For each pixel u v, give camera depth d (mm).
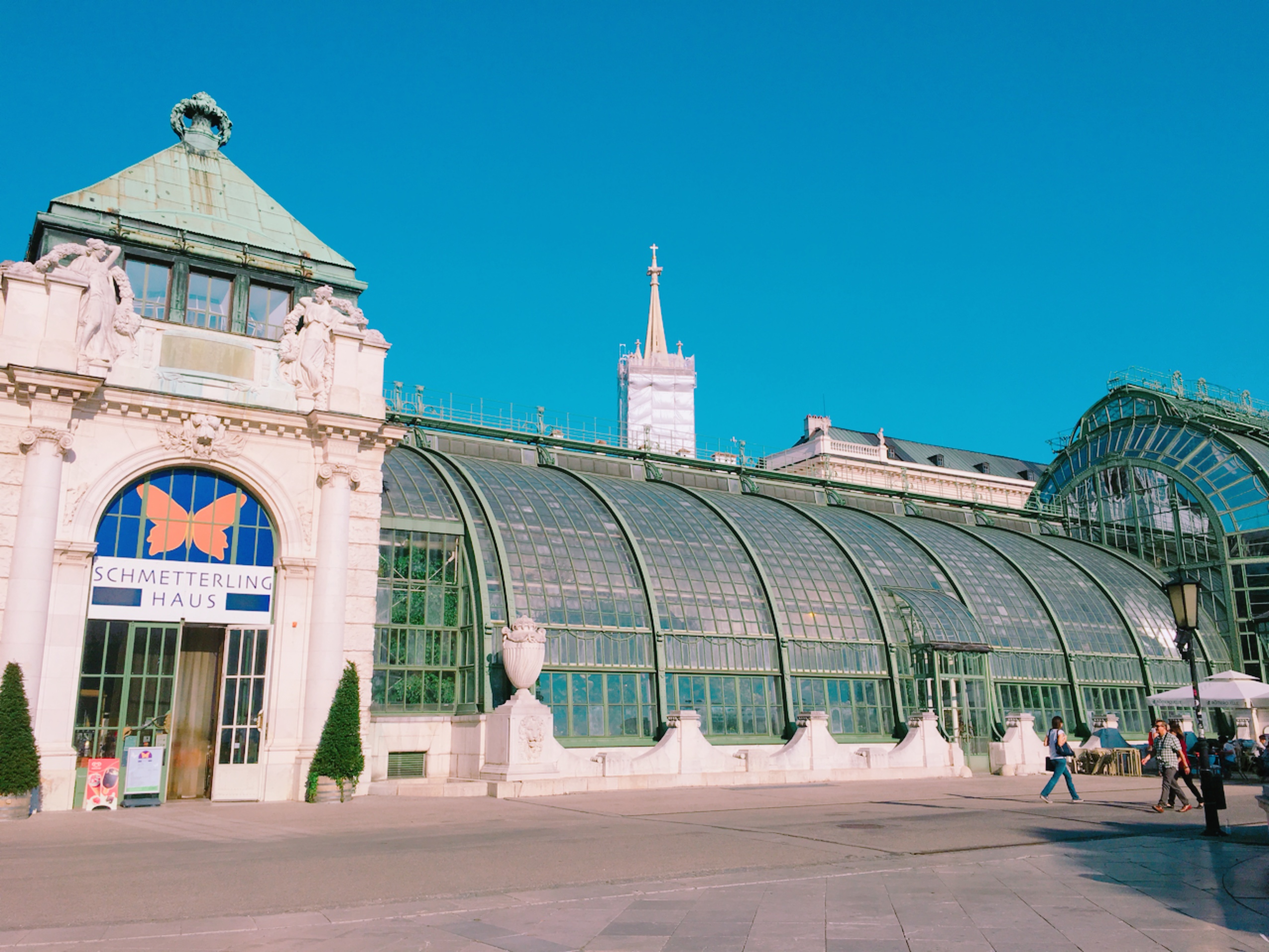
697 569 42906
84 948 10930
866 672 44281
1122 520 67875
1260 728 54719
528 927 11828
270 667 30281
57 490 27562
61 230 31203
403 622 35344
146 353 30297
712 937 11164
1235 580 60562
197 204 34375
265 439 31250
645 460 53656
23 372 27062
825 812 26094
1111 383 70500
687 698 39125
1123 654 53781
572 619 37719
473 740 33312
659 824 23281
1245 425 65938
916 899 13336
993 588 52562
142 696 28766
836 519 53750
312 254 35281
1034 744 44344
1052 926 11609
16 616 26438
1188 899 13195
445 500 39031
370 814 25500
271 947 10922
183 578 29719
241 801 29188
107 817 25234
